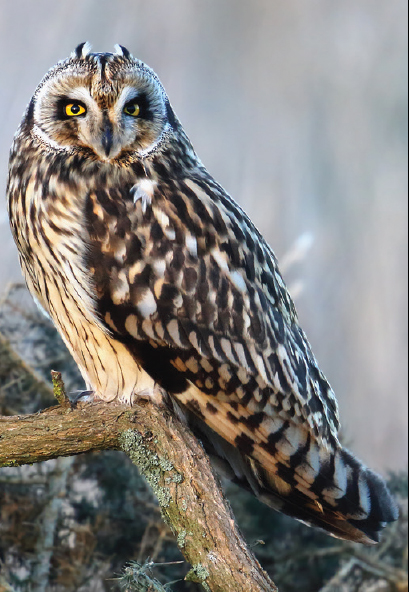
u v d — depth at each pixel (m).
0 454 5.08
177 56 8.30
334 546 5.33
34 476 5.30
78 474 5.31
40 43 7.53
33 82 7.45
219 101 8.38
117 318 5.16
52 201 5.17
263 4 8.44
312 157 8.26
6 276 5.60
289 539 5.34
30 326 5.36
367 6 8.44
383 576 5.31
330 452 5.17
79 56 5.19
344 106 8.30
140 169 5.18
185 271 5.16
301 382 5.18
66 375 5.35
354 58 8.38
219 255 5.17
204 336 5.16
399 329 7.57
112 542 5.29
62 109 5.18
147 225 5.16
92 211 5.16
